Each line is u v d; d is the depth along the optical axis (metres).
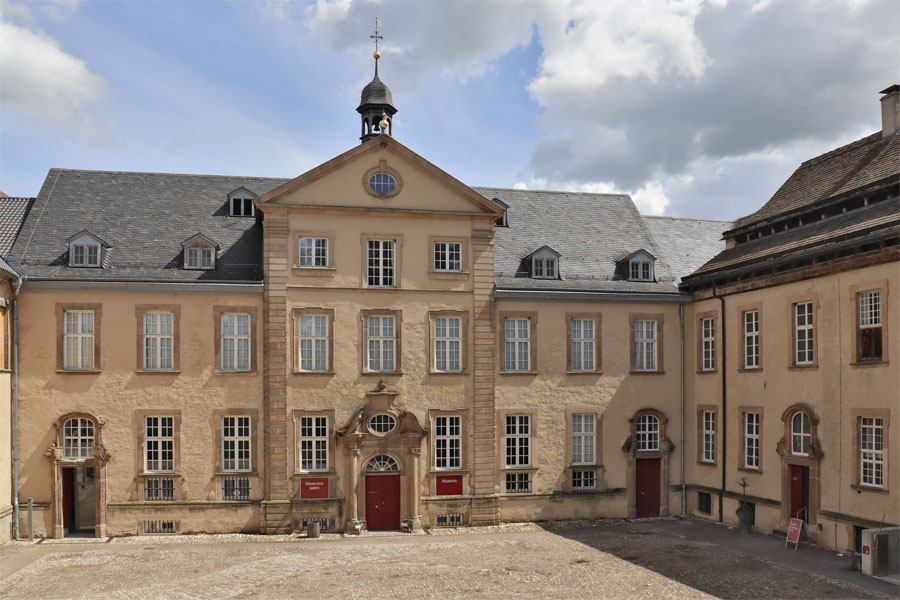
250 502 30.97
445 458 32.69
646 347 35.50
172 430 30.84
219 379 31.12
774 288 30.38
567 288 34.53
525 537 30.48
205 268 31.97
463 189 32.94
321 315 31.77
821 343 27.80
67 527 30.70
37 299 30.20
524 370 33.91
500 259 35.25
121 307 30.69
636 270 36.22
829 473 27.28
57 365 30.19
